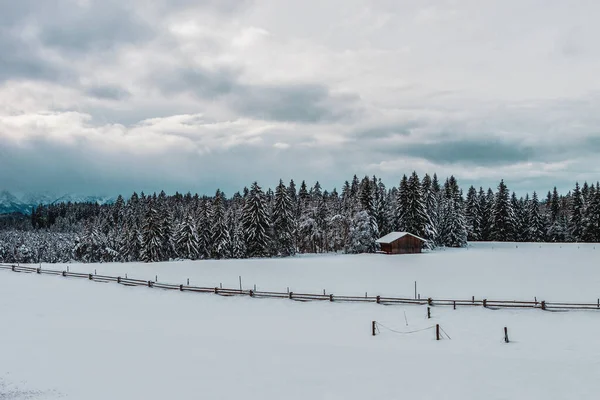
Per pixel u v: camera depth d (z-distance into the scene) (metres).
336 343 26.83
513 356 23.03
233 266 61.44
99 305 37.97
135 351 22.34
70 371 18.69
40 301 38.47
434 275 53.47
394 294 42.53
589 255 73.50
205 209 84.56
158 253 77.94
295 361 21.03
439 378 18.05
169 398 15.60
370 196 93.94
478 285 46.06
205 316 34.88
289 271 57.41
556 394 15.91
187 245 80.31
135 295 42.28
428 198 99.25
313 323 32.62
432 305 36.59
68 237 148.50
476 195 122.88
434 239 91.50
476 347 25.48
